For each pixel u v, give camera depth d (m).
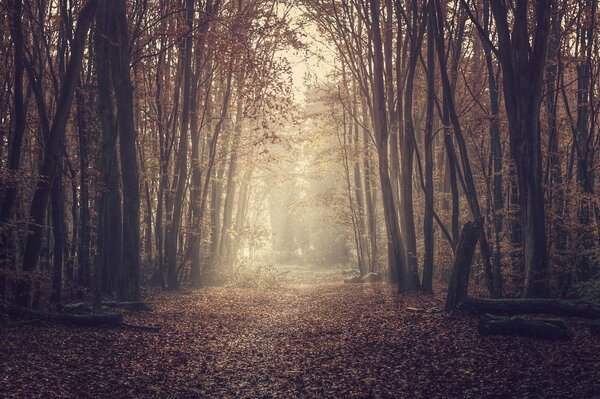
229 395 11.30
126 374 12.47
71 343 14.90
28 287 18.78
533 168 19.30
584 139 27.75
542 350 13.82
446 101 25.16
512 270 23.31
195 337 17.42
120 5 23.47
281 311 24.88
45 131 21.56
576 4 26.23
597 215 25.30
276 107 29.78
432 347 14.96
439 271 35.69
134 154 24.19
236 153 41.22
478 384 11.44
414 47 27.88
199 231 37.03
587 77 26.16
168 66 35.12
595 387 10.56
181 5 29.88
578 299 18.75
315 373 12.96
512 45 19.56
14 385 10.67
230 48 26.58
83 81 26.97
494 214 25.73
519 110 19.38
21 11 19.05
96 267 19.44
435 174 34.84
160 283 35.03
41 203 18.81
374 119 34.22
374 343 16.06
